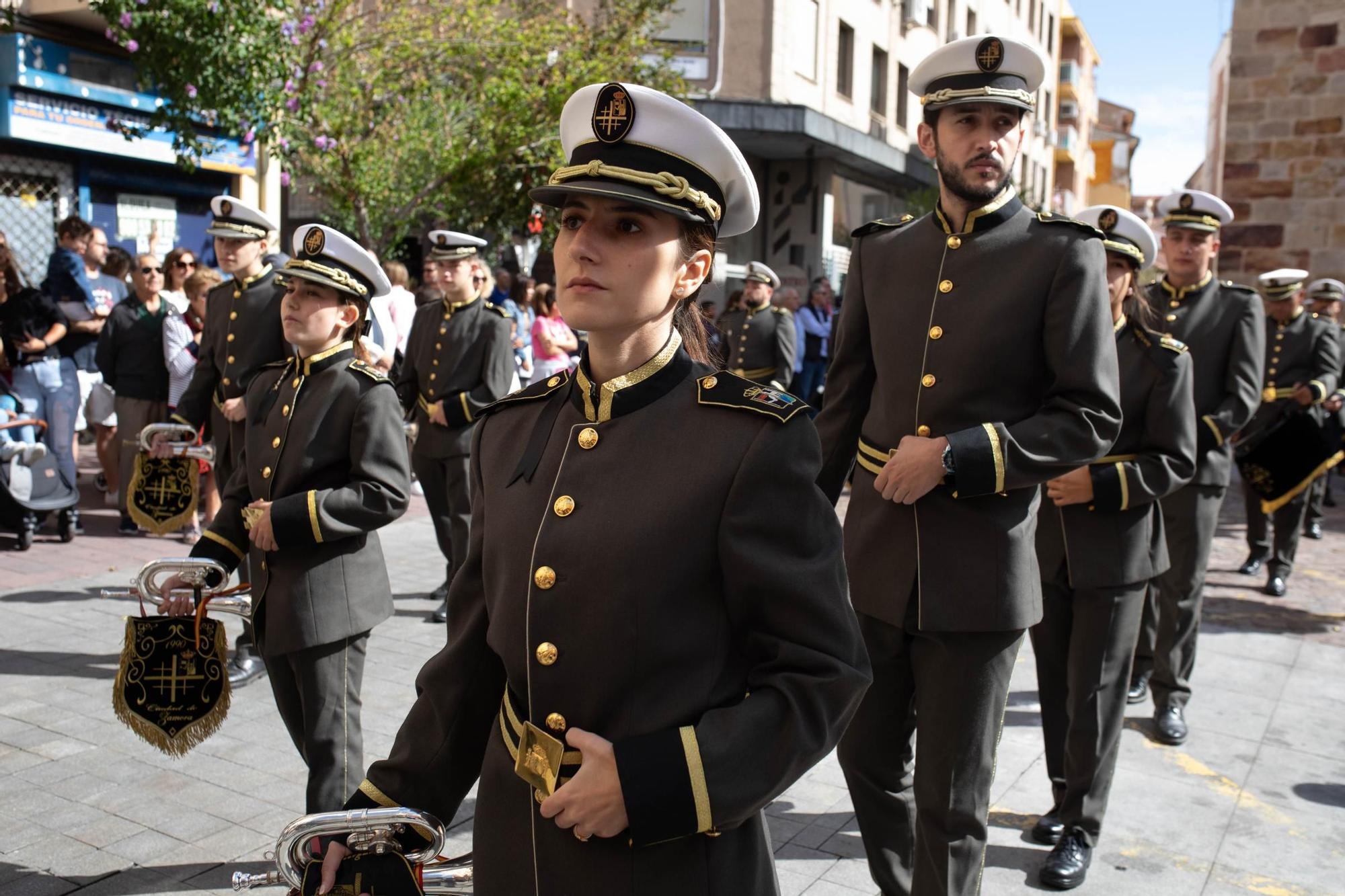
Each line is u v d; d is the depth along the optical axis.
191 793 3.80
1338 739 4.69
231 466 5.28
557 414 1.71
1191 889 3.42
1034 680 5.43
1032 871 3.51
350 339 3.26
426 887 1.83
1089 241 2.74
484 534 1.76
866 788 2.97
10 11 8.82
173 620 3.08
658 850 1.56
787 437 1.57
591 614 1.55
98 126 10.11
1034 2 34.94
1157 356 3.64
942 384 2.79
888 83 24.78
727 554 1.54
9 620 5.61
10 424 6.95
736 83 19.94
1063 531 3.55
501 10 13.28
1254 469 6.93
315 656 3.07
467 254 5.96
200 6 7.71
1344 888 3.46
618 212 1.57
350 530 3.00
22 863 3.31
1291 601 7.09
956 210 2.88
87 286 8.62
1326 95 11.75
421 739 1.80
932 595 2.74
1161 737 4.62
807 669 1.52
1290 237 12.06
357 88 10.77
